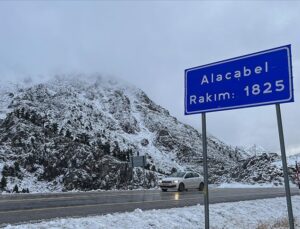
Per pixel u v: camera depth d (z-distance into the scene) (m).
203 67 9.84
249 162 71.94
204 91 9.72
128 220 13.05
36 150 68.25
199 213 15.73
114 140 97.94
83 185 61.88
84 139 84.00
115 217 13.51
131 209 17.55
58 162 66.12
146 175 67.88
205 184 9.51
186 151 118.75
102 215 14.66
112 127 114.88
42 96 112.38
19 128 73.06
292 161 63.91
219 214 16.05
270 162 68.38
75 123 95.19
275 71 8.59
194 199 24.25
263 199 23.64
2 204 18.69
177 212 15.52
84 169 64.88
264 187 49.91
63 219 12.88
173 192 32.75
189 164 111.81
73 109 105.44
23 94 110.94
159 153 110.31
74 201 21.11
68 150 69.50
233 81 9.24
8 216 14.52
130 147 99.94
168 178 35.09
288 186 8.23
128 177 65.38
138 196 26.44
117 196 26.00
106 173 65.06
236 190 38.16
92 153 70.06
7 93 120.38
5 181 55.75
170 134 127.38
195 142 131.12
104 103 134.50
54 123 85.12
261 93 8.73
